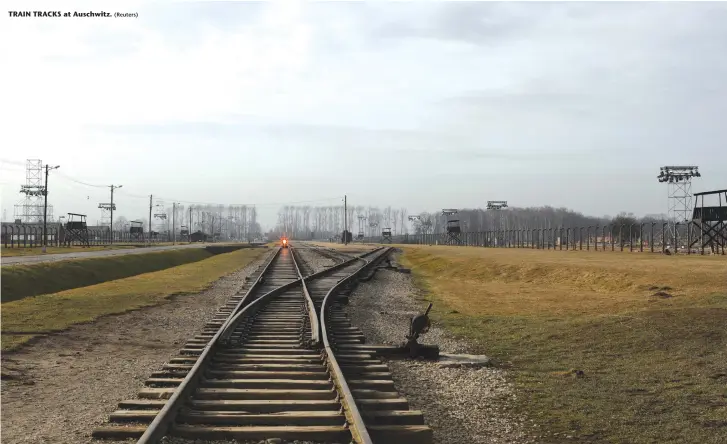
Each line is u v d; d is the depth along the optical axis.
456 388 9.55
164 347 12.54
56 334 13.49
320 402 7.45
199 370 8.71
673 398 8.85
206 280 31.75
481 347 13.34
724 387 9.24
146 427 6.61
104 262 37.03
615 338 13.08
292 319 15.84
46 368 10.24
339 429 6.50
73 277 30.19
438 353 11.95
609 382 9.88
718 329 12.57
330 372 9.12
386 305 21.66
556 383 9.91
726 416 7.99
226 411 7.23
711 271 22.52
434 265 48.16
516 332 15.13
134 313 17.55
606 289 23.58
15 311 16.78
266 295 19.81
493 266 36.78
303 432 6.44
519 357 12.20
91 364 10.66
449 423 7.71
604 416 8.12
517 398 9.01
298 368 9.62
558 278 28.78
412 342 11.87
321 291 24.25
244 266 47.47
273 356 10.62
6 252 50.59
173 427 6.50
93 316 16.41
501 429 7.55
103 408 7.80
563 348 12.77
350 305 21.08
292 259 57.09
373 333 15.17
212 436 6.41
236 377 9.00
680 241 56.94
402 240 173.25
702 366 10.42
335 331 14.30
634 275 24.12
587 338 13.42
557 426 7.70
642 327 13.62
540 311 18.91
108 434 6.48
